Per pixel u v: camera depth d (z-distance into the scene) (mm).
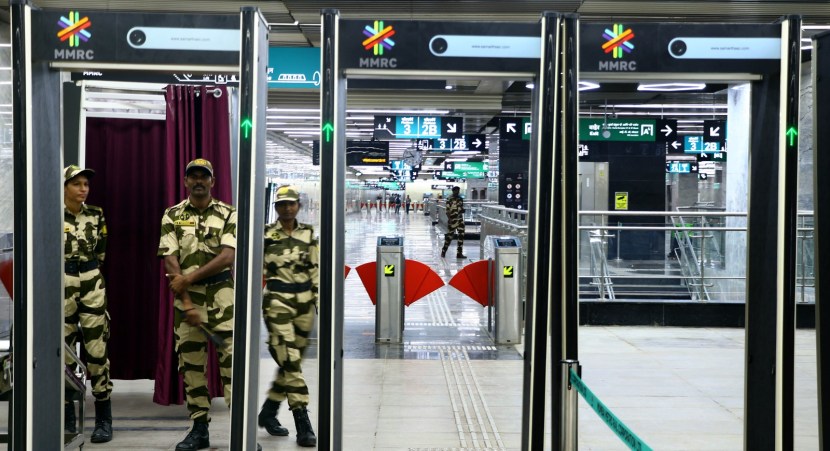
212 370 6035
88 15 3723
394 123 22500
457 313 11508
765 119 3996
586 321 10602
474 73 3893
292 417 5895
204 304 4941
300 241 5199
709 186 30484
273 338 5160
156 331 6230
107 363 5152
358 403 6262
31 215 3600
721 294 11211
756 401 4059
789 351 3842
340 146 3891
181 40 3750
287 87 12039
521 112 23016
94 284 5090
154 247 6246
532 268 3941
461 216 21531
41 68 3750
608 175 22500
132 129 6254
